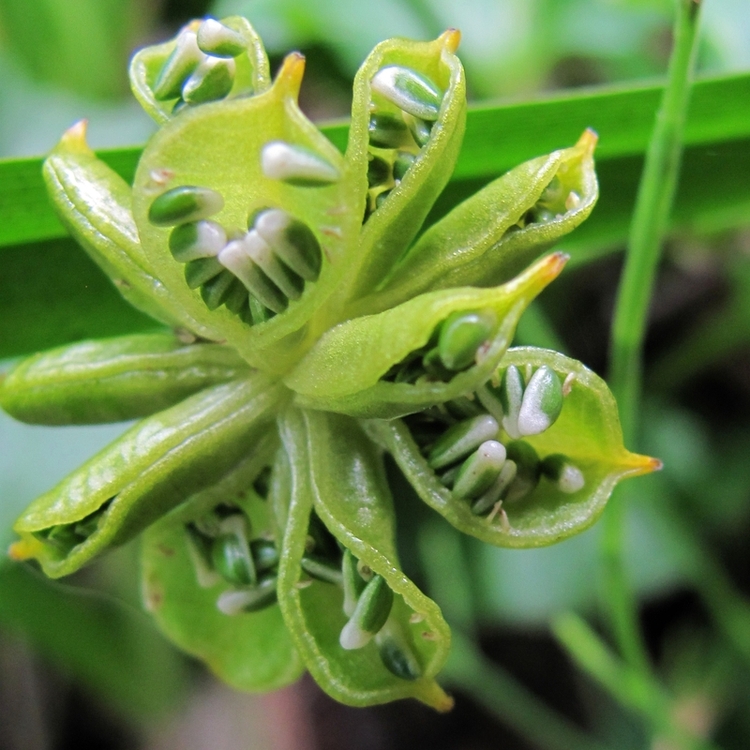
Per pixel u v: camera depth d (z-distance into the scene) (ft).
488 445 0.19
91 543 0.20
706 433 0.36
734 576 0.35
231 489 0.21
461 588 0.33
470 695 0.37
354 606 0.20
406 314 0.18
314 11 0.33
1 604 0.31
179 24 0.39
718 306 0.38
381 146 0.20
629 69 0.34
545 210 0.20
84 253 0.25
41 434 0.29
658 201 0.23
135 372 0.21
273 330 0.19
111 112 0.34
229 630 0.22
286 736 0.36
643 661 0.28
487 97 0.34
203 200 0.18
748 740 0.34
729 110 0.25
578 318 0.37
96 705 0.37
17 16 0.34
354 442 0.20
